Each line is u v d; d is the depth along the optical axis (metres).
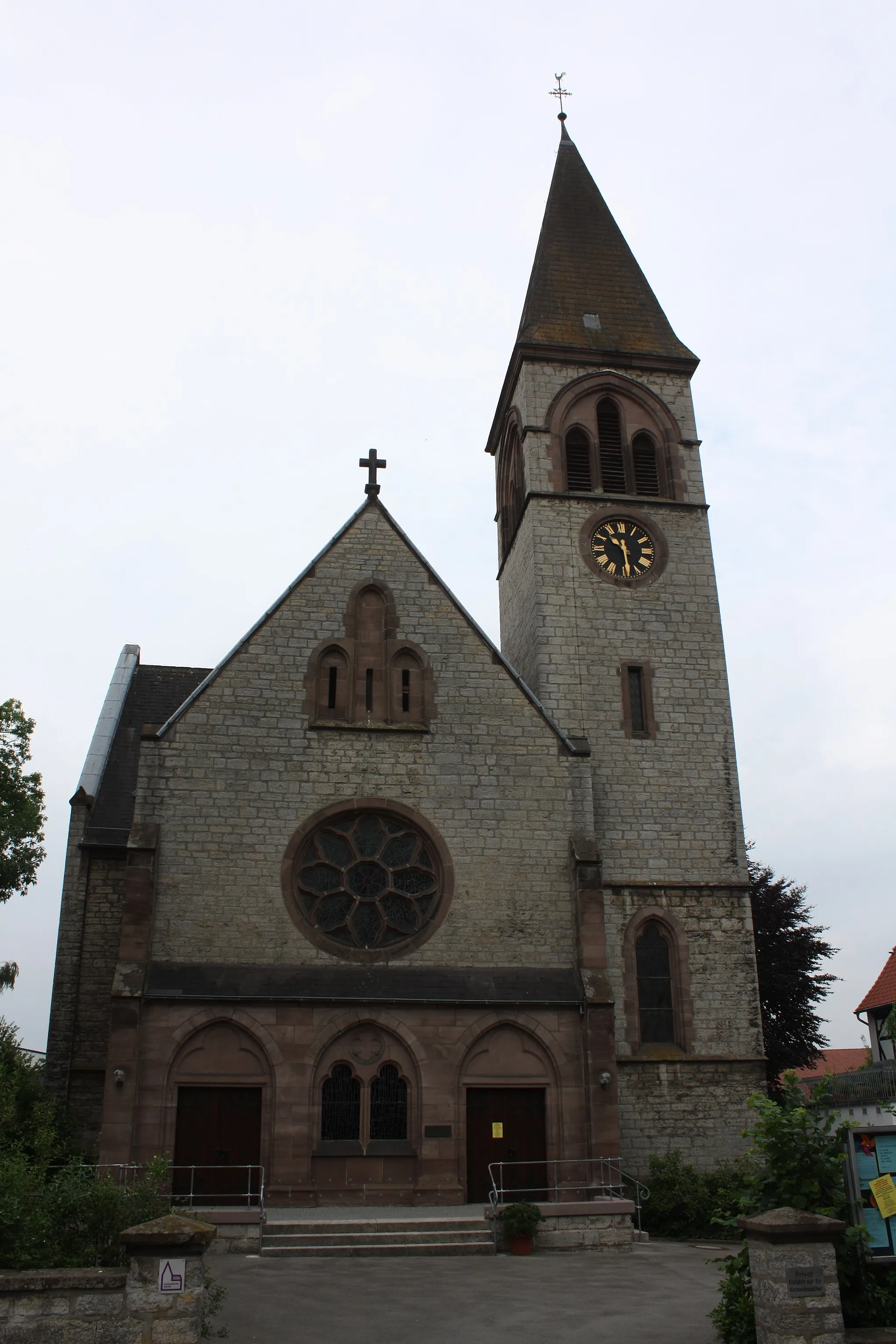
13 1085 25.94
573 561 38.00
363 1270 21.88
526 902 30.66
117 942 33.84
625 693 36.50
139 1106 26.88
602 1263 23.14
